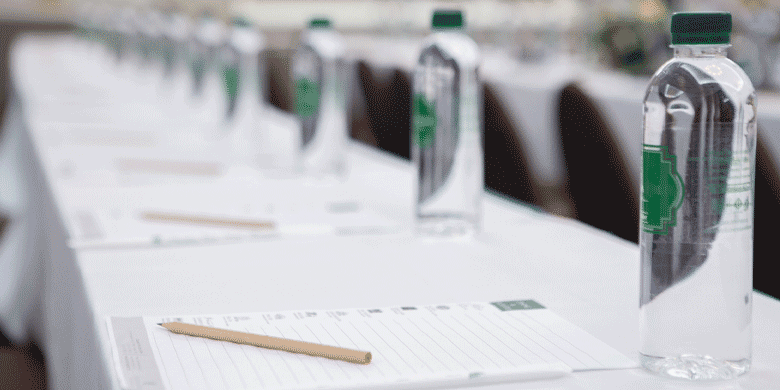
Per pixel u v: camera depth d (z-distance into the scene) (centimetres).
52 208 175
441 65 153
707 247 115
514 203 173
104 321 124
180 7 386
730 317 115
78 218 160
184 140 234
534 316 126
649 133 116
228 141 233
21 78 442
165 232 153
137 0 548
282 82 494
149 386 111
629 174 232
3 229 308
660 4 308
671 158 115
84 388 133
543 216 165
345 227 158
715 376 113
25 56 641
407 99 361
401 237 154
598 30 320
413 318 125
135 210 165
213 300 130
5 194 345
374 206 170
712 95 114
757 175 194
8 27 893
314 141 195
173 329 121
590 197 232
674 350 115
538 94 306
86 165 198
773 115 216
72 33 912
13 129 394
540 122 307
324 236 154
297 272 139
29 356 215
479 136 155
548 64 422
